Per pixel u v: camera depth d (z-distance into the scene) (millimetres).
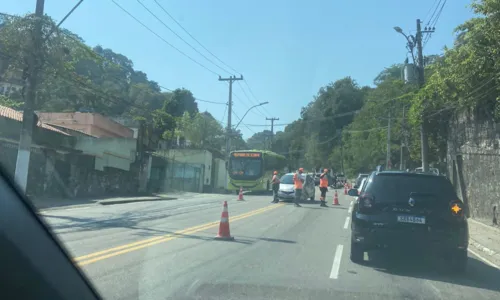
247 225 14602
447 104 23688
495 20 16516
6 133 21250
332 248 10672
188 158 47656
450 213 8352
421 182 8672
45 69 18766
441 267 9094
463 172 23594
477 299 6844
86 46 22609
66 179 24859
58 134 25062
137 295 6199
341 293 6785
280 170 46438
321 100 88562
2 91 36000
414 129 37844
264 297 6434
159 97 64000
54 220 14109
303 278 7621
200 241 10859
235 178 36219
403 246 8344
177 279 7172
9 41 17391
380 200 8609
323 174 23828
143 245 9930
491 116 19297
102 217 15688
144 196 30703
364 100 79688
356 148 67125
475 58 18031
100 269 7543
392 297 6688
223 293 6547
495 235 15141
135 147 34219
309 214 18875
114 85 48031
